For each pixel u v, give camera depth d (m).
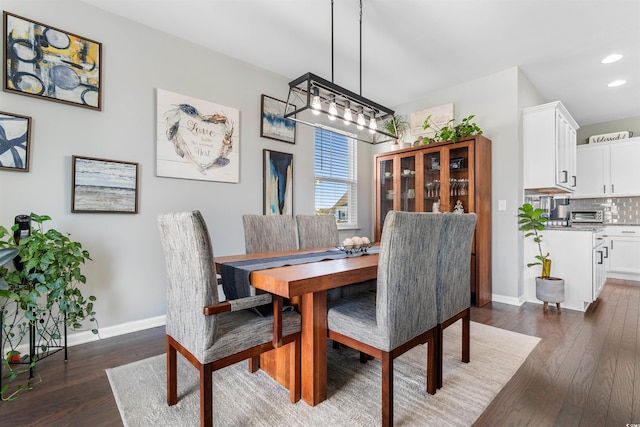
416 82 3.72
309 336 1.54
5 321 1.98
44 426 1.38
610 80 3.62
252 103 3.29
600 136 4.94
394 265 1.36
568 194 4.82
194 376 1.82
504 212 3.39
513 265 3.32
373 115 2.43
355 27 2.62
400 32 2.69
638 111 4.62
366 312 1.58
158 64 2.64
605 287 4.08
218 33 2.71
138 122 2.53
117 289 2.43
